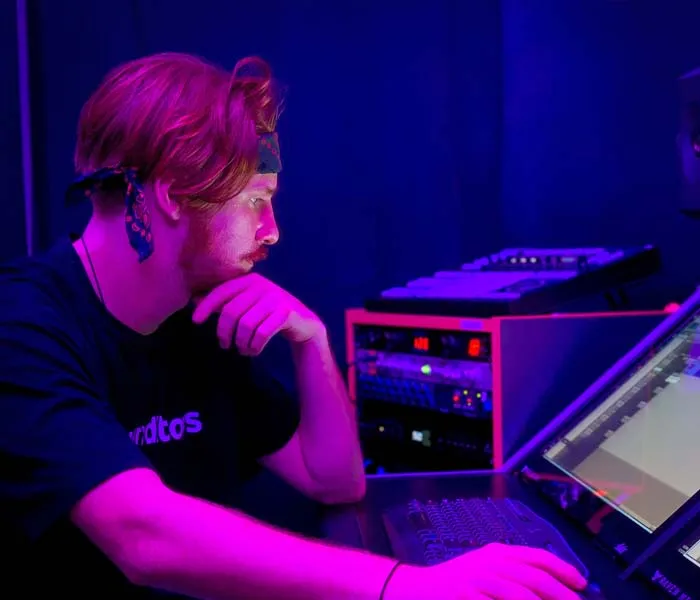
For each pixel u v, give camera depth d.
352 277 1.99
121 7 1.80
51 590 0.93
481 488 1.23
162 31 1.83
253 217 0.95
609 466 1.10
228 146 0.88
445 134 2.00
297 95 1.93
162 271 0.95
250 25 1.89
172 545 0.71
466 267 1.81
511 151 2.02
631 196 1.86
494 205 2.04
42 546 0.91
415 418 1.59
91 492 0.72
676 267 1.80
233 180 0.89
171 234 0.91
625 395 1.20
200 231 0.91
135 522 0.71
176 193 0.87
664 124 1.79
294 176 1.94
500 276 1.64
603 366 1.47
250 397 1.25
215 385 1.18
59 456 0.74
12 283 0.94
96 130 0.91
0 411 0.77
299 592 0.69
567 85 1.94
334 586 0.69
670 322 1.24
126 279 0.98
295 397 1.31
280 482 1.73
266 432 1.26
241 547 0.71
